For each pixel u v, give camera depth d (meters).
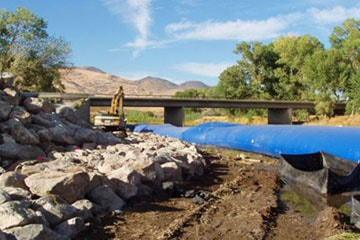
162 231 12.11
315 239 11.88
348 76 92.38
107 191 14.15
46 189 12.45
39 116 23.69
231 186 19.02
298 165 23.30
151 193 16.45
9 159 17.83
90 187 13.88
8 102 22.56
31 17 74.06
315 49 113.62
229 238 11.66
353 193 18.70
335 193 18.61
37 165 15.62
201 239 11.52
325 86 93.31
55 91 78.38
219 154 32.38
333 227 12.77
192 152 24.58
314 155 23.89
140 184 16.20
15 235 9.36
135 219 13.29
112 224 12.65
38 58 75.06
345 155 25.27
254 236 11.84
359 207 13.06
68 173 13.27
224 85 124.62
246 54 123.25
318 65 92.31
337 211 14.37
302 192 18.80
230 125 42.38
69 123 26.02
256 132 34.38
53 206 11.34
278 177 22.12
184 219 13.13
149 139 34.88
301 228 12.97
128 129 51.53
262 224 12.95
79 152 20.72
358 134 27.08
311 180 19.59
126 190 15.25
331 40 103.88
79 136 23.92
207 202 15.61
